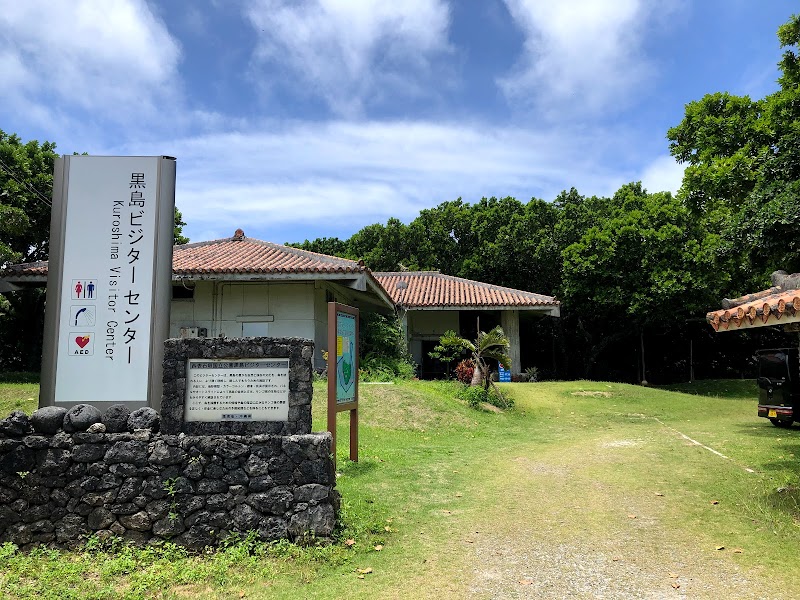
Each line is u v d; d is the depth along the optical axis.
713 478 7.67
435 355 17.78
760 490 6.94
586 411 16.16
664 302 23.00
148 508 5.10
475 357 16.41
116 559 4.84
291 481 5.17
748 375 28.31
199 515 5.09
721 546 5.27
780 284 7.27
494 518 6.20
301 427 5.35
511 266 28.27
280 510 5.12
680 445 10.21
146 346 6.23
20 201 18.64
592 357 27.47
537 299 21.19
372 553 5.15
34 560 4.85
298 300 16.36
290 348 5.43
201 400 5.39
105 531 5.09
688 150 16.25
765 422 13.74
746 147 13.29
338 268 15.24
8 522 5.11
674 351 29.22
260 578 4.57
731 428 12.73
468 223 30.44
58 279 6.29
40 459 5.18
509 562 5.00
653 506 6.54
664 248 23.05
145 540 5.07
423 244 30.56
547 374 29.72
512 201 30.33
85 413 5.28
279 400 5.39
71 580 4.52
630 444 10.52
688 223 23.27
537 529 5.85
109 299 6.27
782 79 12.64
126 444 5.20
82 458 5.19
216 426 5.34
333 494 5.37
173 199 6.53
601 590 4.45
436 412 13.10
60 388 6.13
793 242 9.33
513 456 9.55
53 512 5.12
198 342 5.43
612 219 25.02
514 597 4.34
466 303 21.14
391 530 5.73
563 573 4.77
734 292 22.78
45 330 6.22
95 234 6.36
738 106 15.10
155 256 6.35
